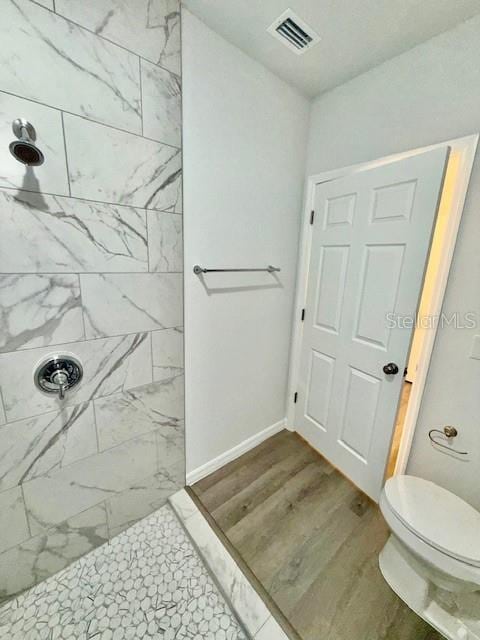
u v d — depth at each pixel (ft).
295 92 5.31
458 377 4.18
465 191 3.80
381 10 3.56
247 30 3.97
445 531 3.41
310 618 3.44
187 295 4.59
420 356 4.55
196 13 3.72
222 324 5.26
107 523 4.31
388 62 4.41
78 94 2.99
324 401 6.15
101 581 3.83
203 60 3.95
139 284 3.92
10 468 3.27
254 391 6.32
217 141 4.40
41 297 3.14
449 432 4.34
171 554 4.21
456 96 3.78
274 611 3.50
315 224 5.90
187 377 4.91
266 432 6.90
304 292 6.39
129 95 3.34
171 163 3.92
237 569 3.98
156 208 3.90
